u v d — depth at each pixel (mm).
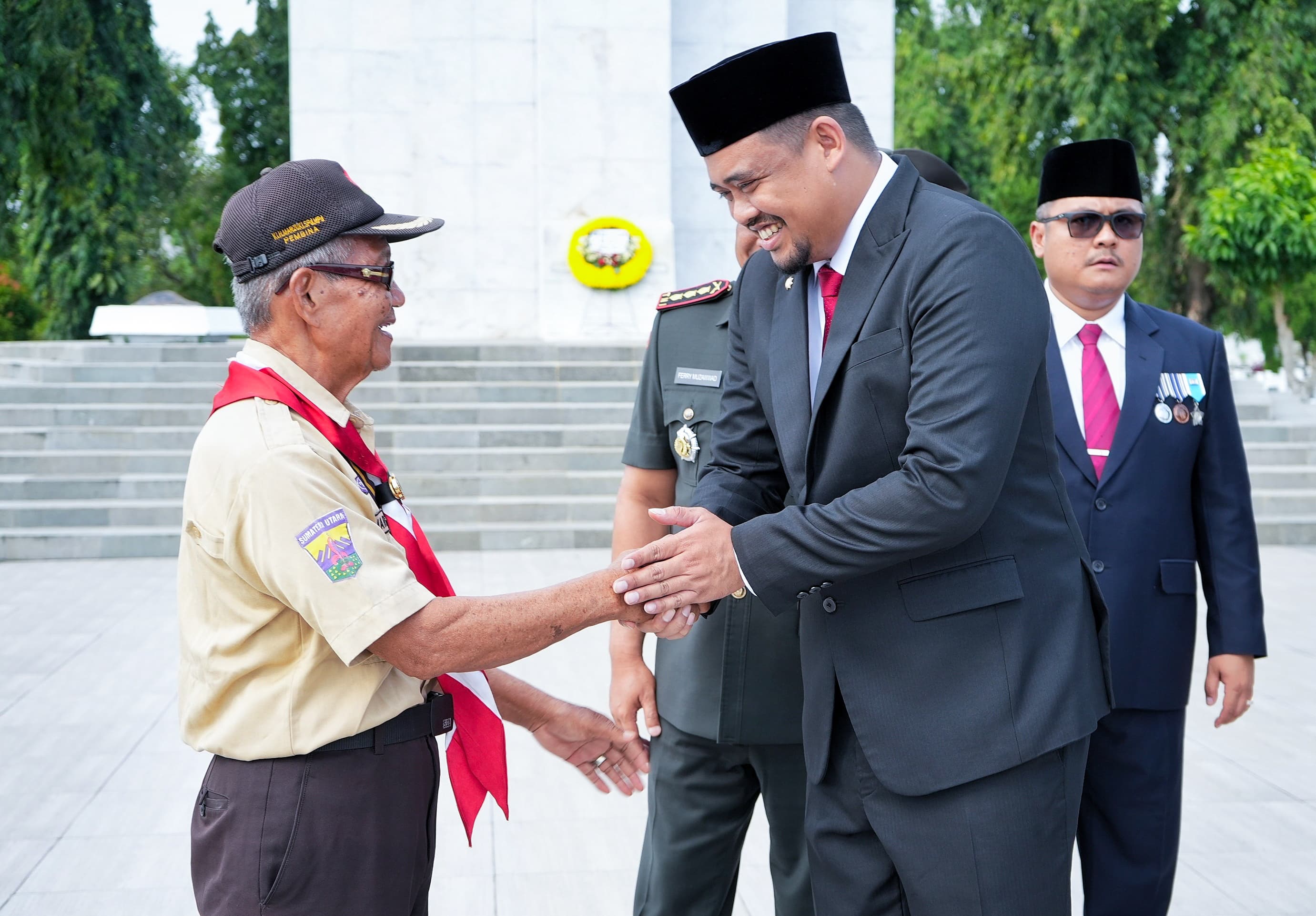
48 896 3434
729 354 2352
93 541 8695
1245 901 3387
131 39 20719
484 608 1804
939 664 1931
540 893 3502
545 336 13789
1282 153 16344
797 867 2492
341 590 1727
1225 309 22750
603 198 13859
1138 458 2729
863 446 1969
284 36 27125
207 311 14383
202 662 1848
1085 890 2783
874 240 1959
